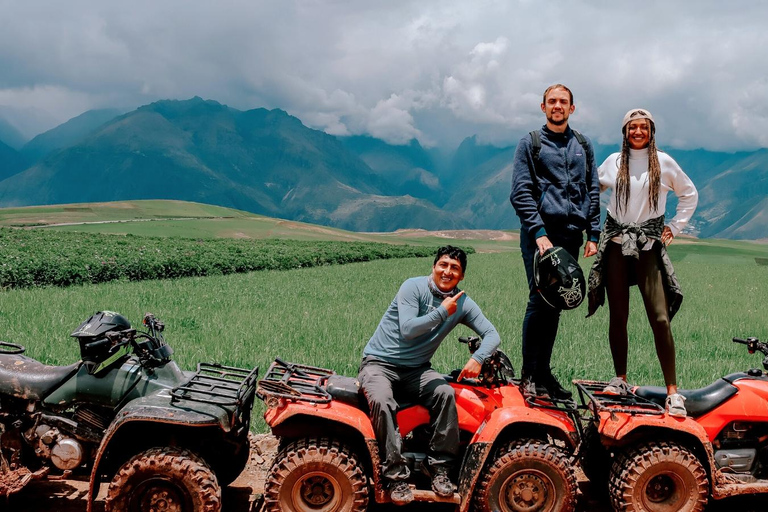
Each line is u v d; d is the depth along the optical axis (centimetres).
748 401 550
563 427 507
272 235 11306
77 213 14825
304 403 492
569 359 1102
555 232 568
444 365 1002
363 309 1775
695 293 2664
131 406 487
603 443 532
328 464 471
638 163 565
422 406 512
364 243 8219
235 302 1844
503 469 496
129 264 2745
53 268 2330
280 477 470
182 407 487
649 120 554
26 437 521
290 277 3025
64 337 1138
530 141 573
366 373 507
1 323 1307
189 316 1494
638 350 1209
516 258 6209
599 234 584
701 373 1023
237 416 499
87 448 520
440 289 520
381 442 480
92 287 2205
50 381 518
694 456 510
